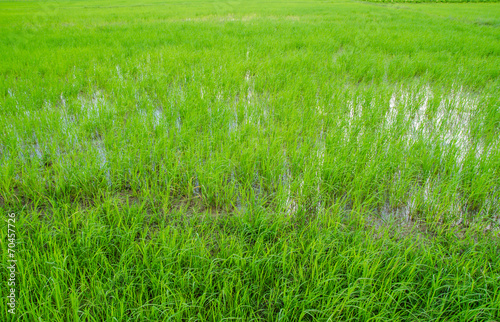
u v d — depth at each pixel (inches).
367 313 90.0
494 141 187.8
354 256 105.2
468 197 143.3
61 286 96.2
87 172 149.5
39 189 143.2
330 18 729.0
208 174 148.9
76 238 110.7
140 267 103.7
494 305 91.1
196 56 358.3
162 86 266.2
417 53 385.4
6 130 185.3
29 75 297.7
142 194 146.8
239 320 89.4
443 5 1108.5
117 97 243.3
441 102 256.2
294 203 144.7
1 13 871.1
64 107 235.6
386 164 160.2
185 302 94.0
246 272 103.4
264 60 353.1
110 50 397.4
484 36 492.4
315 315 93.2
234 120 223.5
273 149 172.2
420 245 119.5
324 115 221.6
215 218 134.7
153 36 489.1
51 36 504.4
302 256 109.6
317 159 163.0
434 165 169.6
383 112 226.7
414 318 91.0
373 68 320.8
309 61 336.2
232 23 633.0
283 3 1210.6
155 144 174.2
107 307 87.4
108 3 1198.9
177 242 117.0
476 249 116.8
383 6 1079.0
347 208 143.9
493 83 286.2
